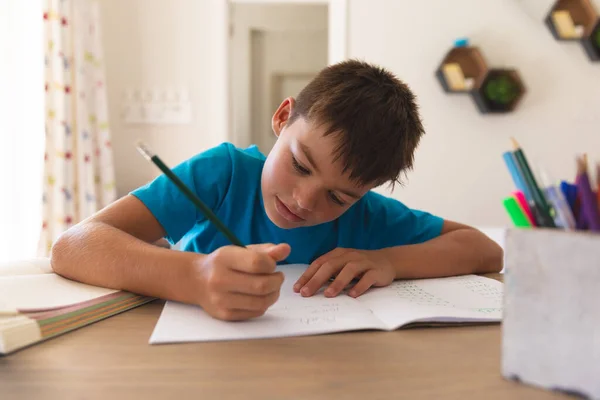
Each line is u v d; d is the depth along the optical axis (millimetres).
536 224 399
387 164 780
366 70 839
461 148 2453
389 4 2410
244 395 367
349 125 737
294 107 846
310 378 399
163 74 2418
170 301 605
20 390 372
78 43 2070
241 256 540
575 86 2449
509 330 400
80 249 659
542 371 384
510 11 2420
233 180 934
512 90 2369
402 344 484
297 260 976
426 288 715
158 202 819
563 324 373
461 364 434
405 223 1031
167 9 2402
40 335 475
